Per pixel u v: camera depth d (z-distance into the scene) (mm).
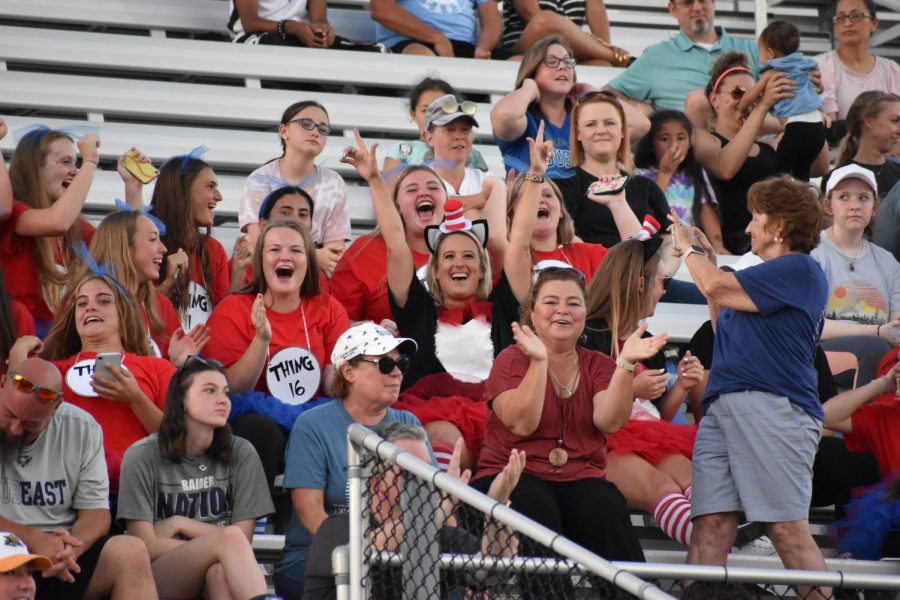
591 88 30266
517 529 13523
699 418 24094
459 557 14008
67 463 18844
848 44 36688
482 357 23203
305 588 16844
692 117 33219
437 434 21531
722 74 32438
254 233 26594
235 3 34625
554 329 20031
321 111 27812
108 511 19000
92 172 23703
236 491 19641
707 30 35031
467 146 28016
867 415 22547
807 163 32469
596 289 22844
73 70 34250
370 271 25031
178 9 35531
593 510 19188
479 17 36000
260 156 32531
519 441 19844
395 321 23469
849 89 36562
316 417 19844
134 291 22812
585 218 28172
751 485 19125
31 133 24078
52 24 35250
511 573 14078
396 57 34656
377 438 14070
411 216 25297
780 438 19031
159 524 19188
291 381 22578
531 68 29859
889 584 15250
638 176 29094
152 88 32625
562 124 30031
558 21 36156
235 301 23109
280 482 21781
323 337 23219
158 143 31922
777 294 19250
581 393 20078
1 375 20359
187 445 19453
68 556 17844
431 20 35375
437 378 22812
